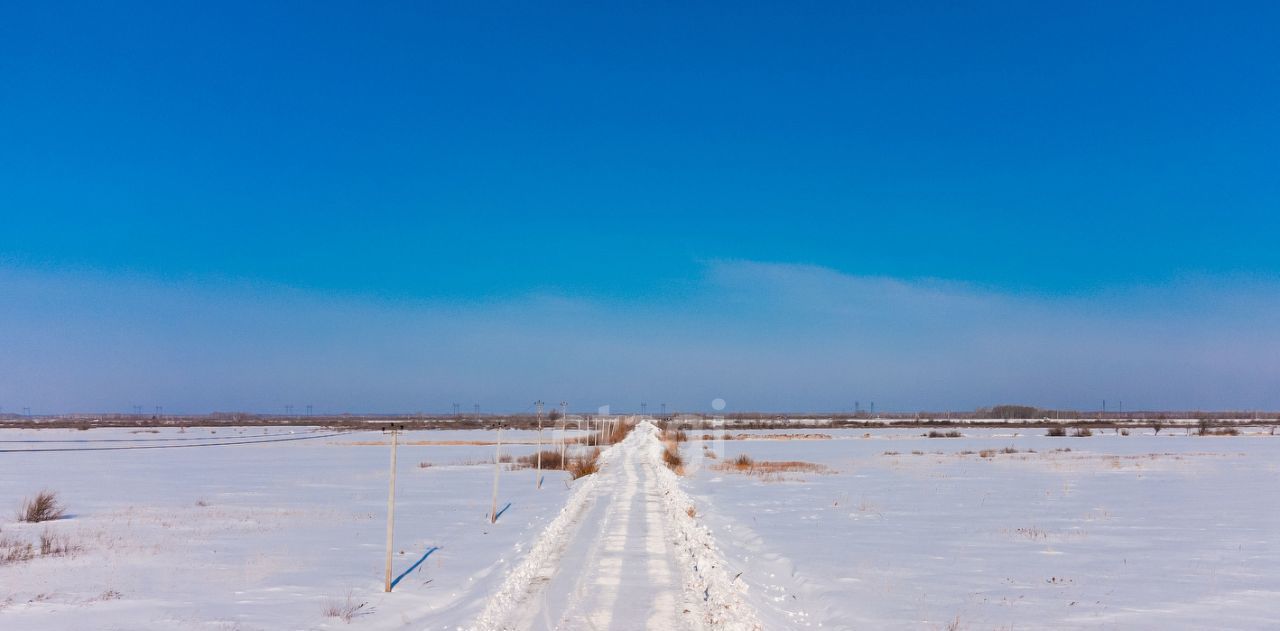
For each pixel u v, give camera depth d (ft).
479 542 58.34
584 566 46.62
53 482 117.29
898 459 163.02
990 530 66.28
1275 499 88.89
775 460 161.48
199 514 77.46
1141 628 35.68
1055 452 180.96
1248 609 39.17
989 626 35.65
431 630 33.76
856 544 58.90
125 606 38.55
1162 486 103.19
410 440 261.44
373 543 58.34
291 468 144.97
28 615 36.88
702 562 46.68
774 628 34.14
